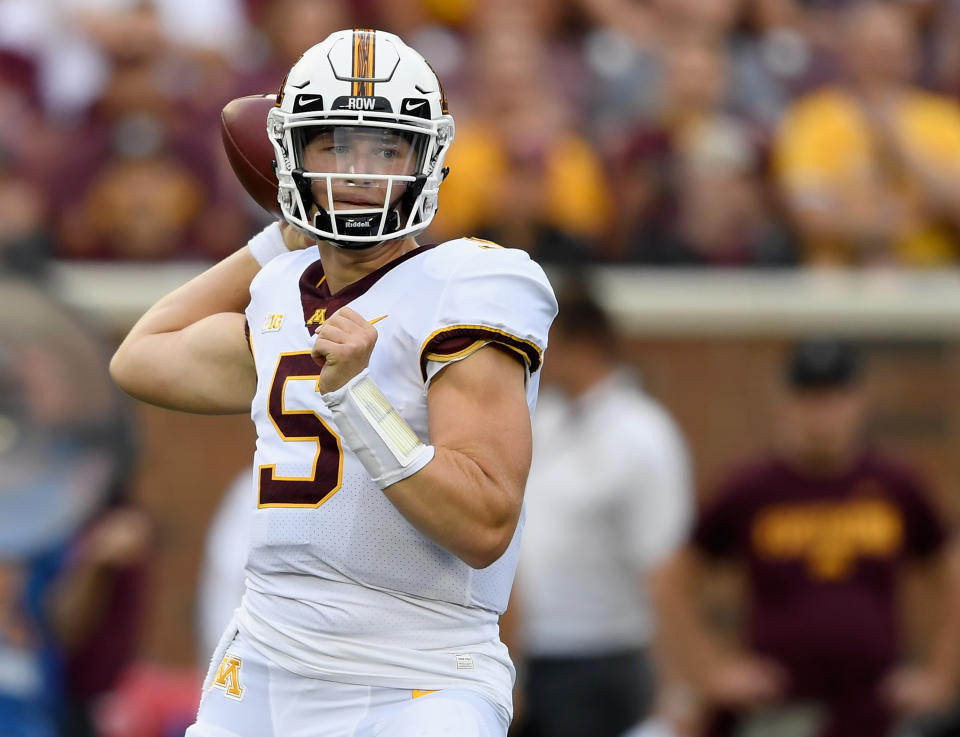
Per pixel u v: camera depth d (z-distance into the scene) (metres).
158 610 22.81
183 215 24.42
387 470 9.09
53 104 25.73
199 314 11.20
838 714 20.16
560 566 18.94
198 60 25.69
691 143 25.16
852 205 25.47
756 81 26.58
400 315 9.70
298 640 9.77
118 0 25.62
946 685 20.45
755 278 24.59
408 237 10.15
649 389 24.34
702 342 24.45
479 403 9.43
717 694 19.77
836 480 20.28
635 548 19.06
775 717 20.20
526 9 27.34
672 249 24.66
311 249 10.62
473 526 9.18
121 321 23.16
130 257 24.19
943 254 25.92
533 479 19.17
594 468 18.94
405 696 9.69
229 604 17.23
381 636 9.71
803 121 25.98
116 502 17.22
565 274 19.39
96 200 24.41
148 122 24.73
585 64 26.84
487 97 25.33
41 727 16.88
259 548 9.94
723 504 20.38
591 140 25.83
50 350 15.90
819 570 20.23
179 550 23.00
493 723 9.77
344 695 9.73
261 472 9.92
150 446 23.00
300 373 9.88
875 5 29.05
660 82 26.27
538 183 24.22
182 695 18.67
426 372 9.59
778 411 24.42
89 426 15.98
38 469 15.84
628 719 19.23
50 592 16.83
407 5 27.08
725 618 23.73
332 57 9.81
